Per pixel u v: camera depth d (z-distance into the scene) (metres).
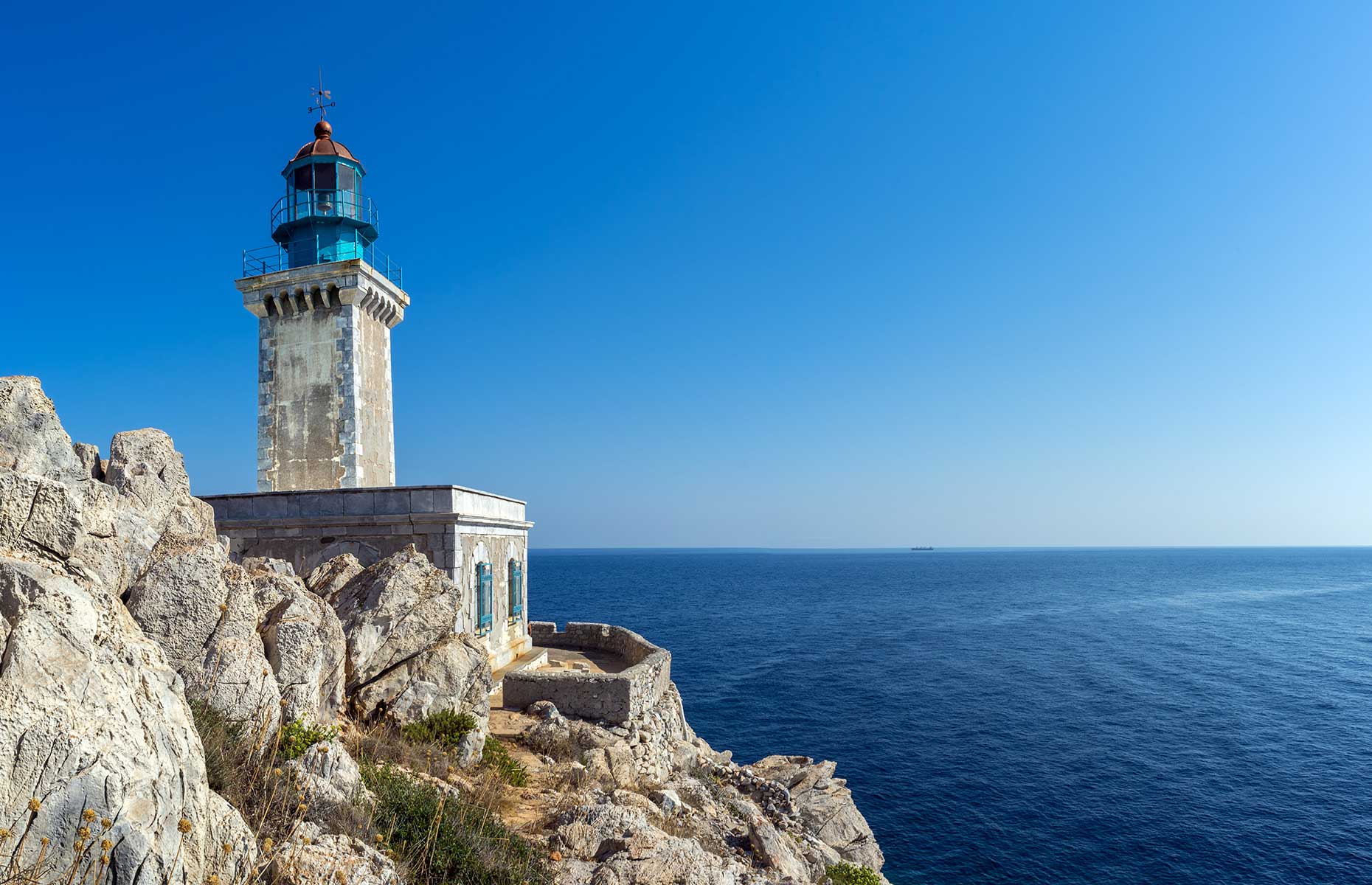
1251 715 58.47
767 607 134.38
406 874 8.56
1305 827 38.28
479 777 13.78
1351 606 144.62
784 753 47.88
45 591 6.06
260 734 9.15
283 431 32.44
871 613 125.25
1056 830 37.56
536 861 10.20
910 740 50.69
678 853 10.74
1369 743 51.62
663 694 26.67
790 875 13.68
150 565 9.88
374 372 34.03
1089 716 57.12
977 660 79.25
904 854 34.88
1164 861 34.75
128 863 5.71
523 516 31.58
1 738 5.34
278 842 7.84
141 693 6.57
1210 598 161.38
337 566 17.56
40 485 6.86
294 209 34.84
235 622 10.23
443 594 16.30
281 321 32.97
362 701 14.45
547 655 32.75
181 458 12.49
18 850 5.22
